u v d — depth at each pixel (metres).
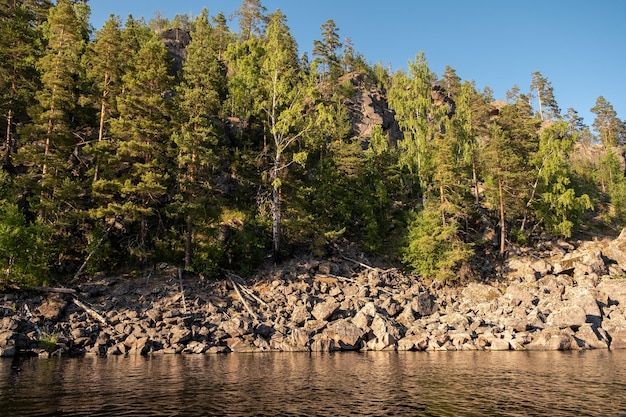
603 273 43.78
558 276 42.78
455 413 12.58
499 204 53.06
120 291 32.44
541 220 53.00
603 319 34.31
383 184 52.38
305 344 28.86
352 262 43.84
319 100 51.91
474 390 15.88
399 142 58.78
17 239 29.97
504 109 59.56
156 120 38.41
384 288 39.38
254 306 33.94
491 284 43.28
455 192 48.06
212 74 43.59
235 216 44.44
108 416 12.12
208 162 36.88
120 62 44.91
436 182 48.31
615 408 13.20
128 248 37.34
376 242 47.53
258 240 42.53
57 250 33.88
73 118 44.97
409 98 58.69
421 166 54.44
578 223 58.03
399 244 47.88
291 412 12.65
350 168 49.72
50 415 12.18
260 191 47.00
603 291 38.41
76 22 51.12
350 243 47.75
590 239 56.31
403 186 56.53
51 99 35.34
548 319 33.31
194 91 38.66
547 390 15.91
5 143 40.38
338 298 35.94
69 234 36.78
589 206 51.59
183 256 39.06
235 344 28.48
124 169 41.12
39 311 27.98
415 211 52.47
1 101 37.84
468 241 50.53
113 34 45.06
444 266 43.09
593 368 21.11
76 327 27.45
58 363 22.12
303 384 16.94
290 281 37.75
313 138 50.47
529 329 31.94
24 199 37.28
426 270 44.00
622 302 37.16
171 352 26.75
